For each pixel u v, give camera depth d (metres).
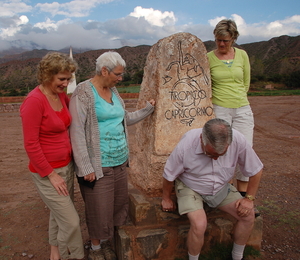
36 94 2.19
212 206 2.68
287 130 10.87
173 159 2.55
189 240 2.48
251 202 2.56
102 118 2.48
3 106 20.00
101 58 2.40
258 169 2.54
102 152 2.51
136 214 2.84
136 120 2.99
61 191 2.37
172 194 3.05
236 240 2.68
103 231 2.64
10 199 4.61
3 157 7.39
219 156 2.42
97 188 2.54
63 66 2.15
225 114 3.21
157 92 3.03
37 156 2.22
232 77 3.15
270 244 3.23
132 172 3.56
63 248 2.54
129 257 2.70
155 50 3.20
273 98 25.42
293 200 4.34
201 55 3.15
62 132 2.38
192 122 3.13
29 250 3.18
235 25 3.03
